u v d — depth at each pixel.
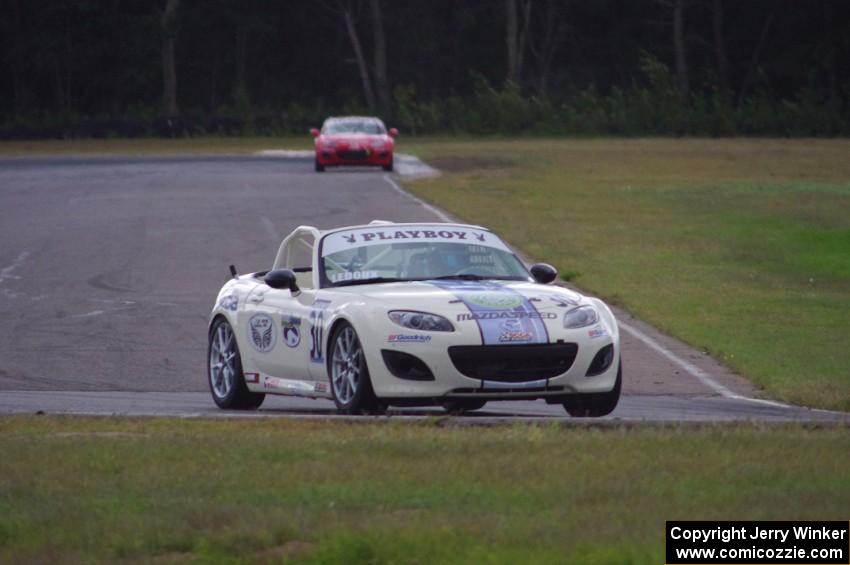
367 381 35.88
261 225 100.56
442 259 40.69
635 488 24.41
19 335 59.19
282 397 47.88
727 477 25.50
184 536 21.61
